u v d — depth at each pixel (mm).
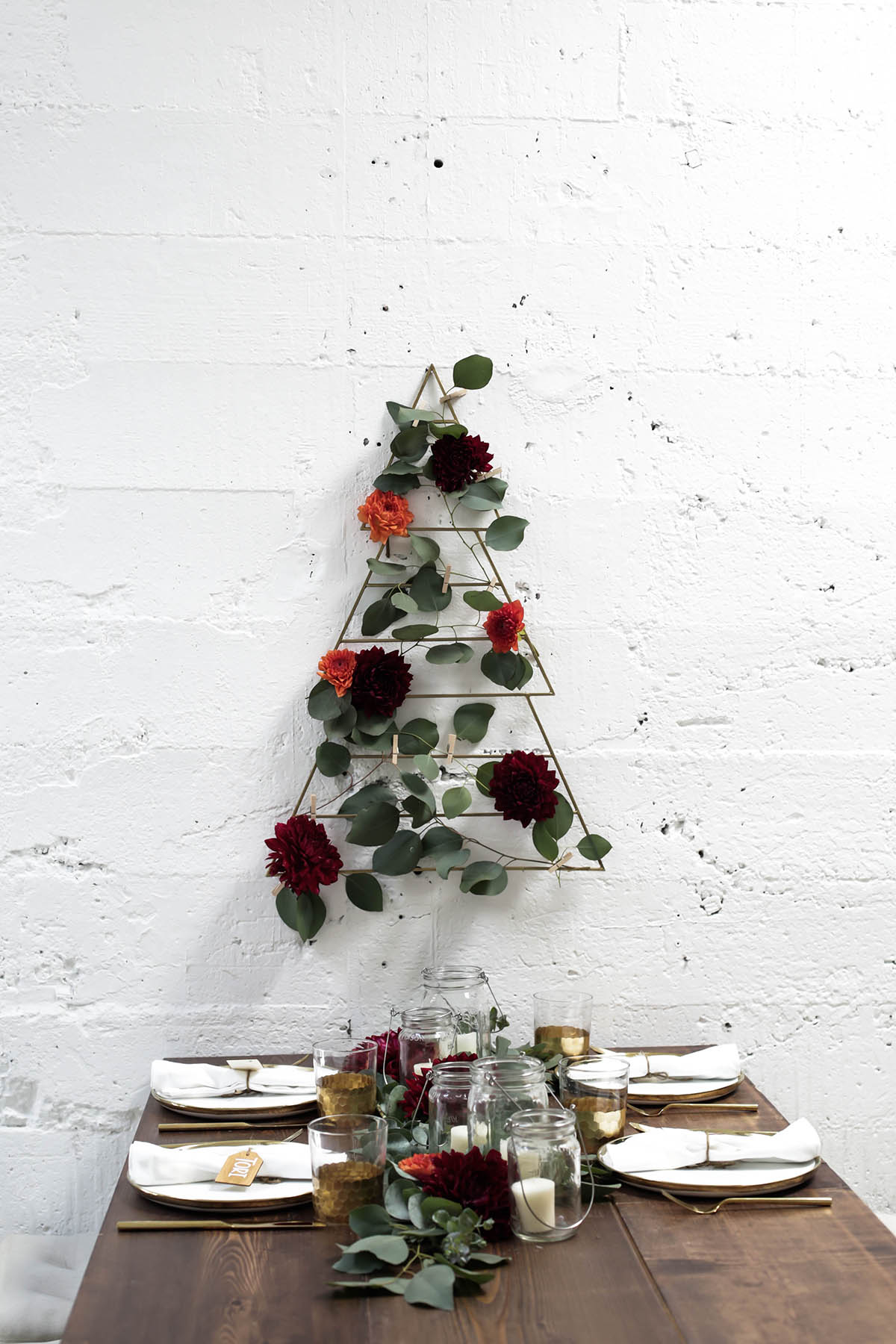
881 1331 872
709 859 1698
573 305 1703
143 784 1646
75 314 1658
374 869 1611
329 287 1678
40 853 1637
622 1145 1175
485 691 1685
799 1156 1166
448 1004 1346
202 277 1668
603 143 1709
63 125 1658
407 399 1686
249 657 1660
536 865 1672
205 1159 1141
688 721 1701
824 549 1726
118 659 1649
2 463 1647
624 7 1713
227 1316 906
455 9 1694
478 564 1683
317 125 1680
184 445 1661
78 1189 1623
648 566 1704
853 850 1713
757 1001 1697
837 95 1731
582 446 1700
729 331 1719
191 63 1670
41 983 1632
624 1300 925
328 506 1671
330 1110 1224
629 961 1683
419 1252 998
